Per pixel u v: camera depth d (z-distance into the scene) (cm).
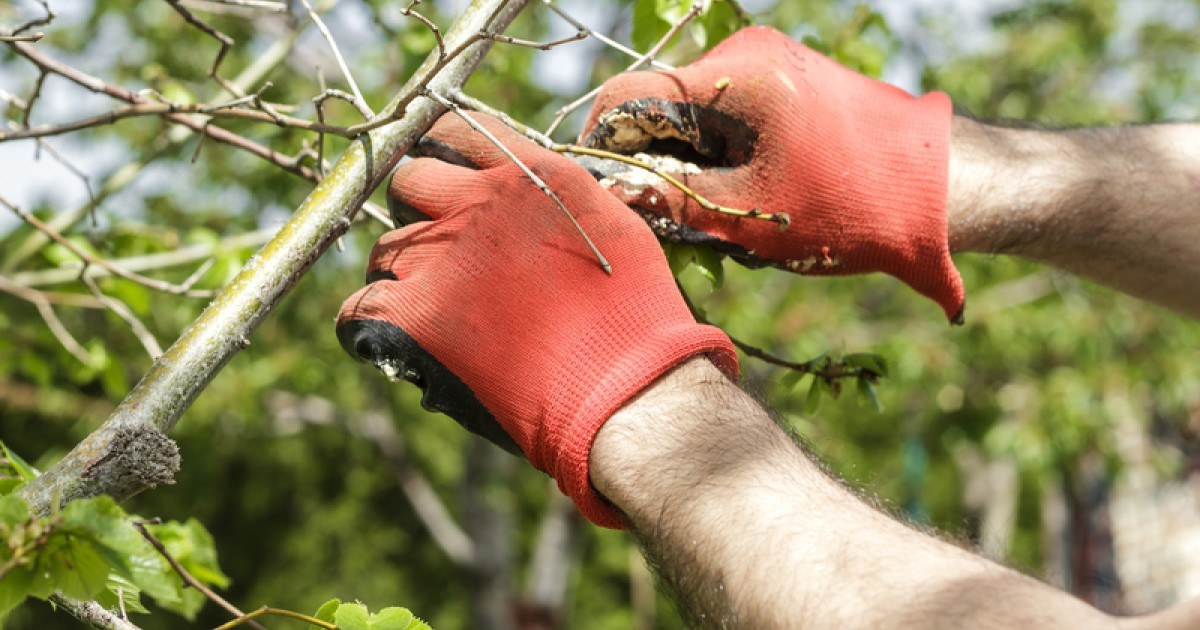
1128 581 1204
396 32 312
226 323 140
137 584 115
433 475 1365
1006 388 923
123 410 133
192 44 655
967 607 113
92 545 113
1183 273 177
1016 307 878
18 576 114
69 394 883
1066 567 1245
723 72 157
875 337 888
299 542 1409
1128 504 1224
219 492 1338
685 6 216
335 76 499
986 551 129
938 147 168
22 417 969
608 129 158
